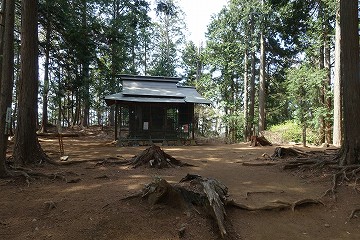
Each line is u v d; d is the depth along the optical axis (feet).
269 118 105.09
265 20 84.02
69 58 62.23
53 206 17.07
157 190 16.94
